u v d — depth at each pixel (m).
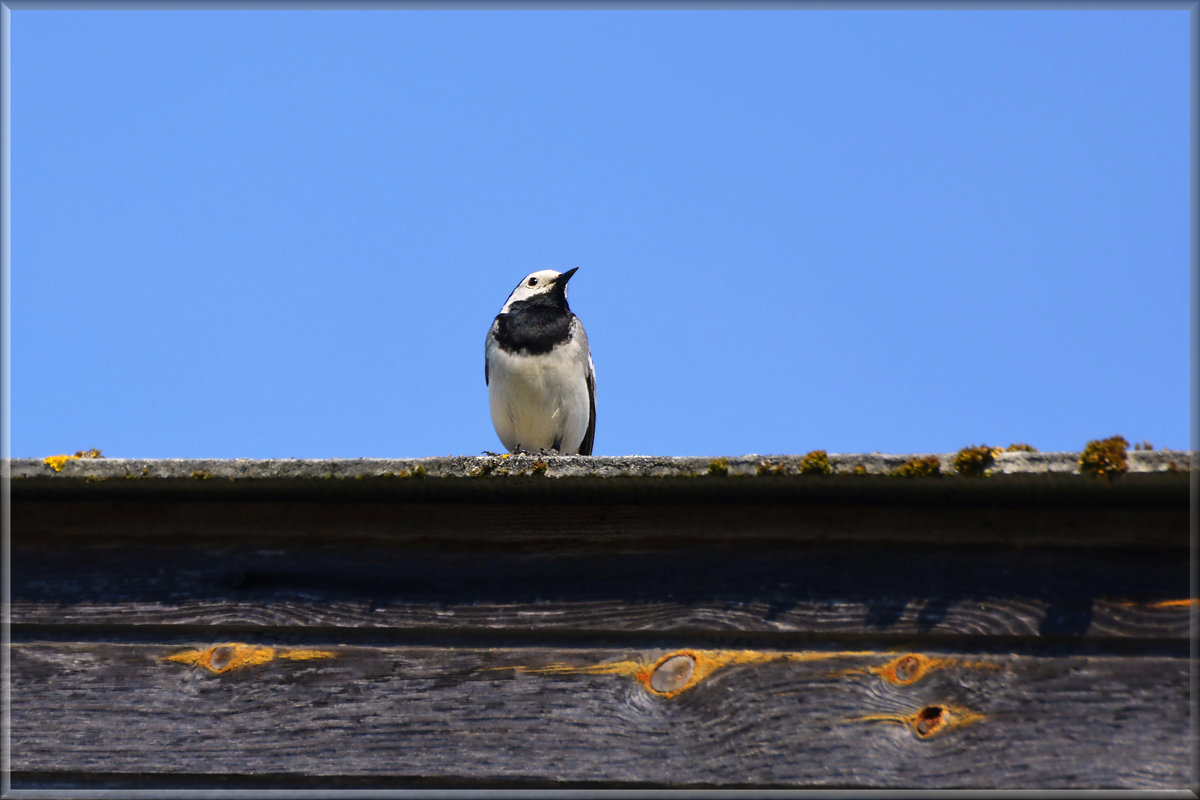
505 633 8.80
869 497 8.52
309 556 9.28
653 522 8.98
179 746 8.69
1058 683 8.07
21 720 8.87
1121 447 7.68
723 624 8.55
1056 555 8.43
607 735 8.34
